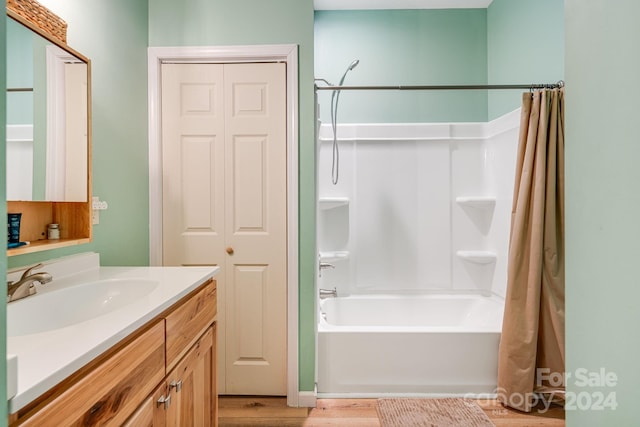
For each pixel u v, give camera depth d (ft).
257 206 6.58
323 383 6.66
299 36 6.35
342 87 6.63
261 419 5.97
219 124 6.55
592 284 2.66
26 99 3.56
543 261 6.15
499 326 7.51
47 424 1.82
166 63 6.51
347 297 8.80
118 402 2.43
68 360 1.97
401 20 9.10
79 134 4.24
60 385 1.98
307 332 6.44
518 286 6.21
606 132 2.50
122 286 4.04
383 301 8.76
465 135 8.93
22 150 3.54
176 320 3.42
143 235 6.23
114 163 5.33
